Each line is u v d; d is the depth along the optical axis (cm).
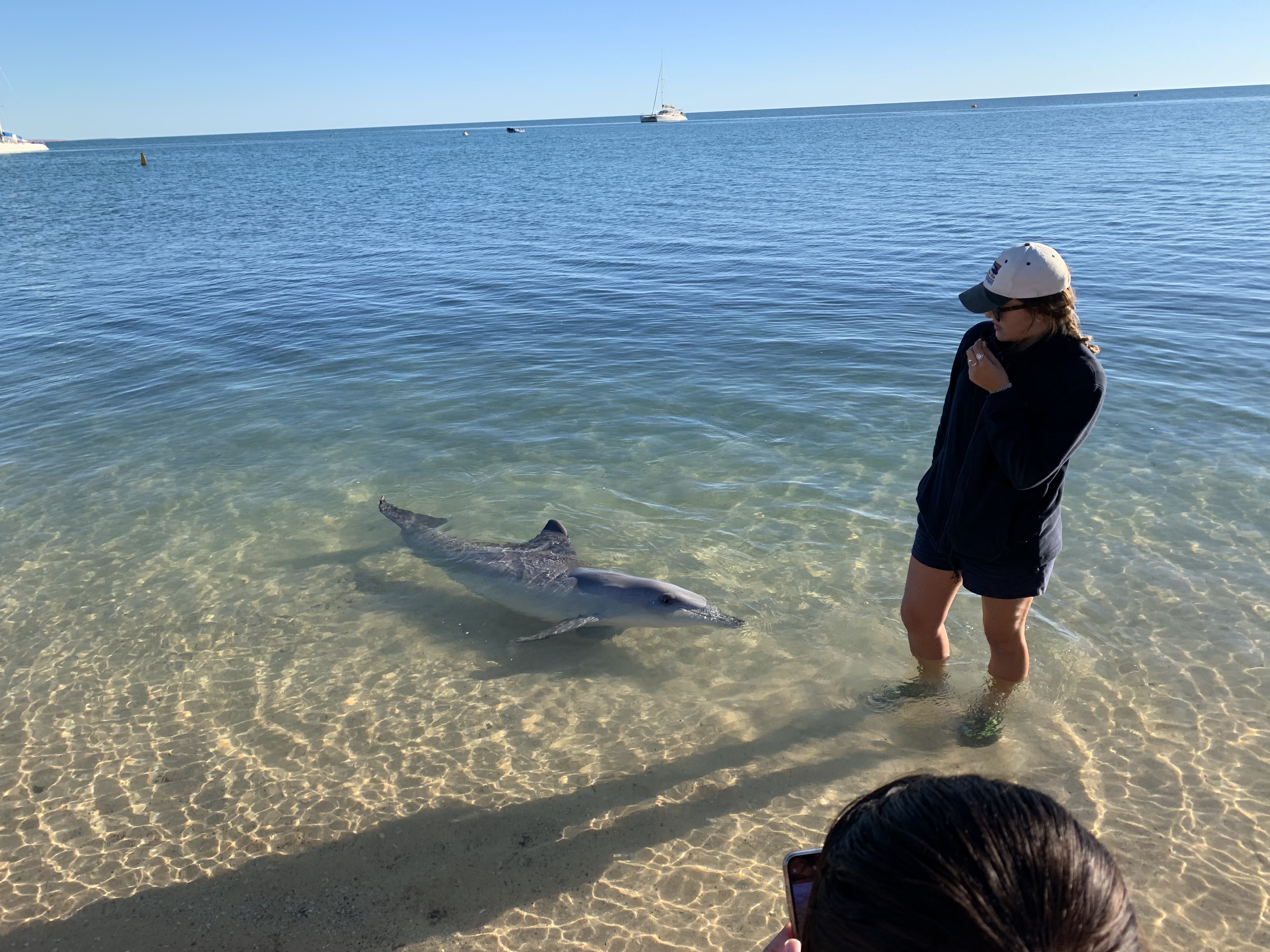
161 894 403
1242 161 3719
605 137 14262
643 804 447
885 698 519
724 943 368
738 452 863
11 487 831
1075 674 527
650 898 392
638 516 749
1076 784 446
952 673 533
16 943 380
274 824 443
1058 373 381
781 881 398
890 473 805
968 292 398
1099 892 97
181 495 811
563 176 4888
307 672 566
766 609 616
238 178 5666
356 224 2773
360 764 484
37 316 1523
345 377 1139
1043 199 2700
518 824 437
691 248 2073
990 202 2688
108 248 2338
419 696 541
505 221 2755
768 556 681
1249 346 1098
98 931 385
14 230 2783
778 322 1338
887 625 591
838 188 3397
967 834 99
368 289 1697
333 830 437
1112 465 786
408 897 397
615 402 1015
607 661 573
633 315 1422
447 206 3284
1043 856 97
